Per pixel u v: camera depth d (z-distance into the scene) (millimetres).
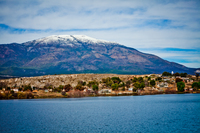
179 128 97875
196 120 114062
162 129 96375
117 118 123312
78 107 176875
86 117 129375
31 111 159250
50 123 113625
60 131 96562
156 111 146250
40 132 95750
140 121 113438
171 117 123062
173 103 185750
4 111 160375
